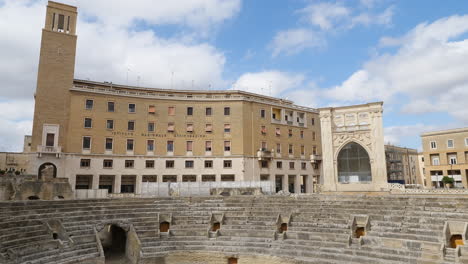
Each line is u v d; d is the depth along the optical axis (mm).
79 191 42125
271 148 68500
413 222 25391
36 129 54188
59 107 56062
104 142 57719
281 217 30922
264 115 68750
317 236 27938
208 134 63875
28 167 52719
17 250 22953
